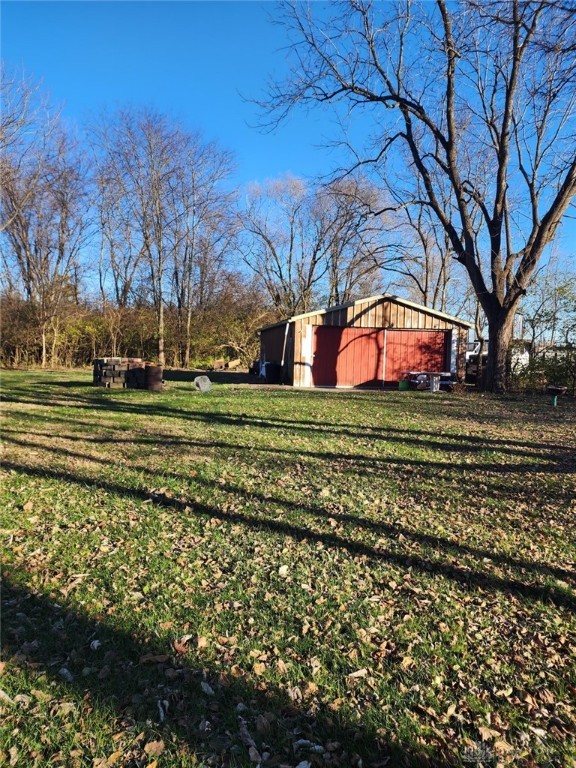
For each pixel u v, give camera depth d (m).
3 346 33.28
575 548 4.41
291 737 2.29
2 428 9.27
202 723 2.35
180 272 37.38
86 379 21.27
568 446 8.26
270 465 6.89
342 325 20.27
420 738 2.31
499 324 18.19
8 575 3.70
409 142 18.25
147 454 7.39
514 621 3.28
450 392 18.36
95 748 2.21
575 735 2.34
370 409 12.42
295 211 38.78
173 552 4.18
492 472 6.69
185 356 35.56
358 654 2.90
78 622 3.13
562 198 16.25
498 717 2.45
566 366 18.94
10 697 2.49
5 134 22.27
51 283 33.06
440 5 15.30
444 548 4.36
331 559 4.11
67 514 4.96
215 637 3.02
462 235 18.67
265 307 37.16
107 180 36.16
